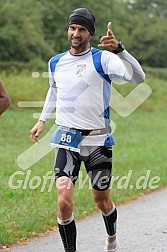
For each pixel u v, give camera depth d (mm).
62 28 77125
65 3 77875
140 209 18719
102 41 11008
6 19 69000
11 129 39812
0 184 22109
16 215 16484
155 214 17766
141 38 107500
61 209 11234
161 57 110250
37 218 16297
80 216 17094
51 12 77250
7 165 26922
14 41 68938
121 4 99125
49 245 13766
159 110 64688
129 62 11180
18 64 61875
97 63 11656
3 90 10391
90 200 19219
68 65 11859
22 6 70562
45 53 72000
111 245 12680
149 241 14188
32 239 14367
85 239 14422
